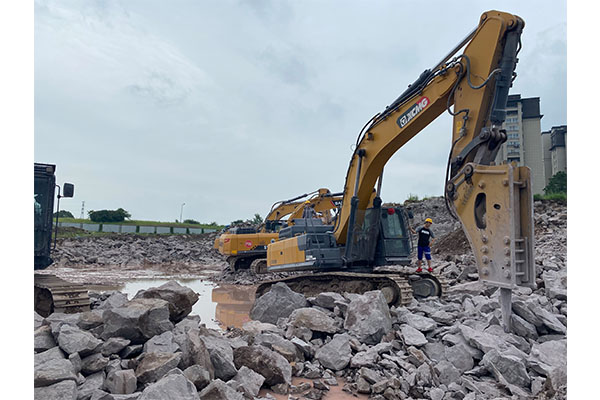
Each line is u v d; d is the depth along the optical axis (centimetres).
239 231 2136
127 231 4503
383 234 1083
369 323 652
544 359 539
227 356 497
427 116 841
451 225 2461
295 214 2073
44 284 809
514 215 581
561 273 1062
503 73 675
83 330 510
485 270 604
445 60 775
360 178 1011
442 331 667
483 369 531
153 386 357
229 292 1545
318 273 1155
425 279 1027
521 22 673
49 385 378
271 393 499
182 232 4716
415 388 495
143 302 559
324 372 564
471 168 626
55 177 923
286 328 728
